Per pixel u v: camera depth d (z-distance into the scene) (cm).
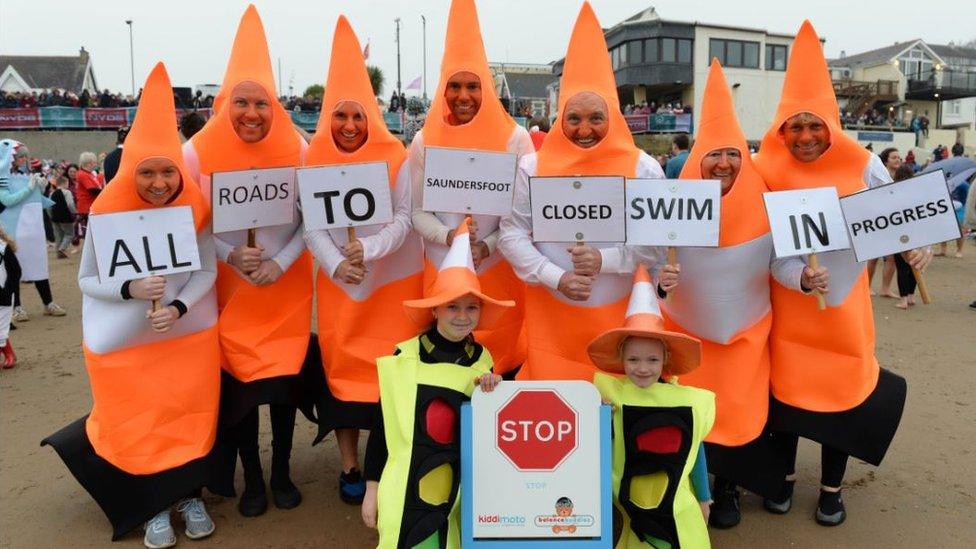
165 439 354
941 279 1138
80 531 386
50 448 498
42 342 792
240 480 453
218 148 377
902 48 5169
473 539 287
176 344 361
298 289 399
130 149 340
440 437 289
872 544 365
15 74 5694
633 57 3634
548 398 284
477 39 402
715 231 336
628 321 310
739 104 3609
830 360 361
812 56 358
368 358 392
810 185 361
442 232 383
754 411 362
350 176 365
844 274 356
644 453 297
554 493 286
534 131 754
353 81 391
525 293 397
